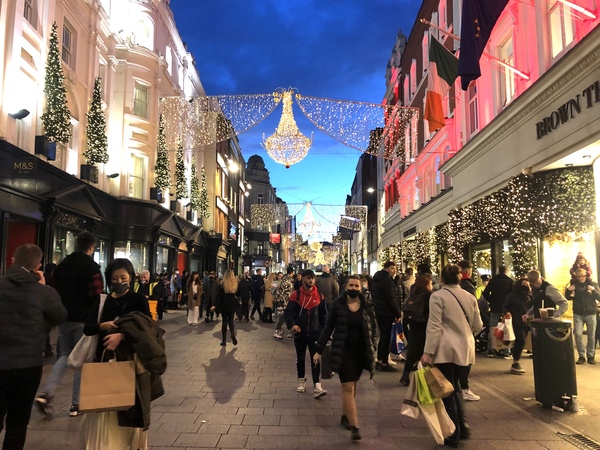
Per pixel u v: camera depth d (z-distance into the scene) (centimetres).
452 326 472
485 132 1389
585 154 996
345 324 498
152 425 507
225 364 855
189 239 2786
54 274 544
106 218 1891
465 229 1603
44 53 1384
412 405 442
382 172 4303
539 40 1141
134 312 374
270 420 530
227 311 1070
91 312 390
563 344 570
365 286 1023
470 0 998
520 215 1190
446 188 1980
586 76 928
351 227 4650
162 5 2361
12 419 361
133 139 2092
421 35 2539
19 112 1215
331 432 492
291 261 9575
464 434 469
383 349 809
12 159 1110
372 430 500
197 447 444
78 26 1664
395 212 3341
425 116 1355
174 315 1922
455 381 473
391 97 3672
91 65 1756
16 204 1222
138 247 2106
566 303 729
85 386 336
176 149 2339
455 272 489
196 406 582
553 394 564
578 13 1005
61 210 1464
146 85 2198
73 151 1641
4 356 351
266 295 1638
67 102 1527
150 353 354
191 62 3014
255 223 4378
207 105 2506
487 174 1455
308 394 648
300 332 655
